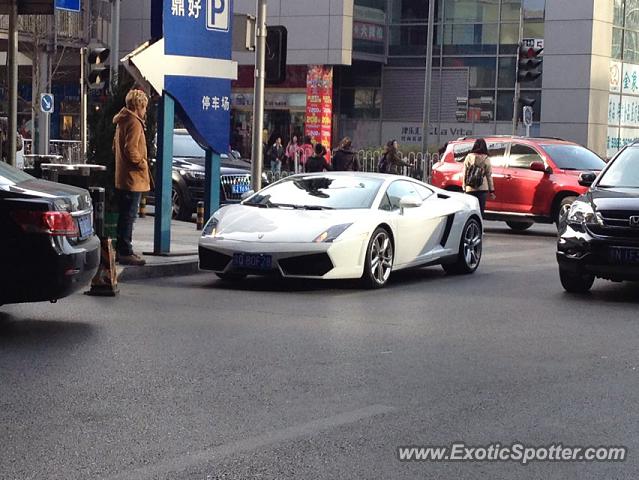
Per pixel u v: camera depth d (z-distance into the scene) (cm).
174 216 2178
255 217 1273
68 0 1916
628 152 1356
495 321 1061
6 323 985
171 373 789
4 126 2738
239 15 1670
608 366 848
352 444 613
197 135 1523
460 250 1465
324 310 1103
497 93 4562
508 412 693
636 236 1195
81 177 1307
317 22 4531
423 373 807
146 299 1148
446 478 556
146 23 4794
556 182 2180
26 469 557
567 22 4428
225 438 621
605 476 564
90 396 715
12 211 920
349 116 4803
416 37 4672
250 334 954
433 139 4662
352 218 1259
